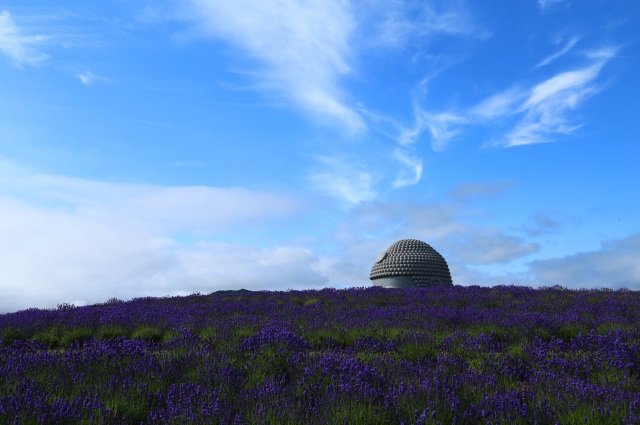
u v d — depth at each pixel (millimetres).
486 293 17812
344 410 5273
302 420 5082
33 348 9680
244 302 17656
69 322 12773
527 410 5332
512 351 8148
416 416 5168
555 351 8406
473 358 8008
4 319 13555
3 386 5871
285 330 9531
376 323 11266
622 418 5039
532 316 11203
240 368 7117
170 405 5359
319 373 6750
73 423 4953
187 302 18219
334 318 12227
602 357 7527
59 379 6371
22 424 4762
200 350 8117
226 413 5262
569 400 5598
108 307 17297
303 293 20172
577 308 13062
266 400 5625
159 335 11086
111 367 7141
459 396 5863
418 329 10477
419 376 6648
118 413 5363
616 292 17625
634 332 9320
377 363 7359
